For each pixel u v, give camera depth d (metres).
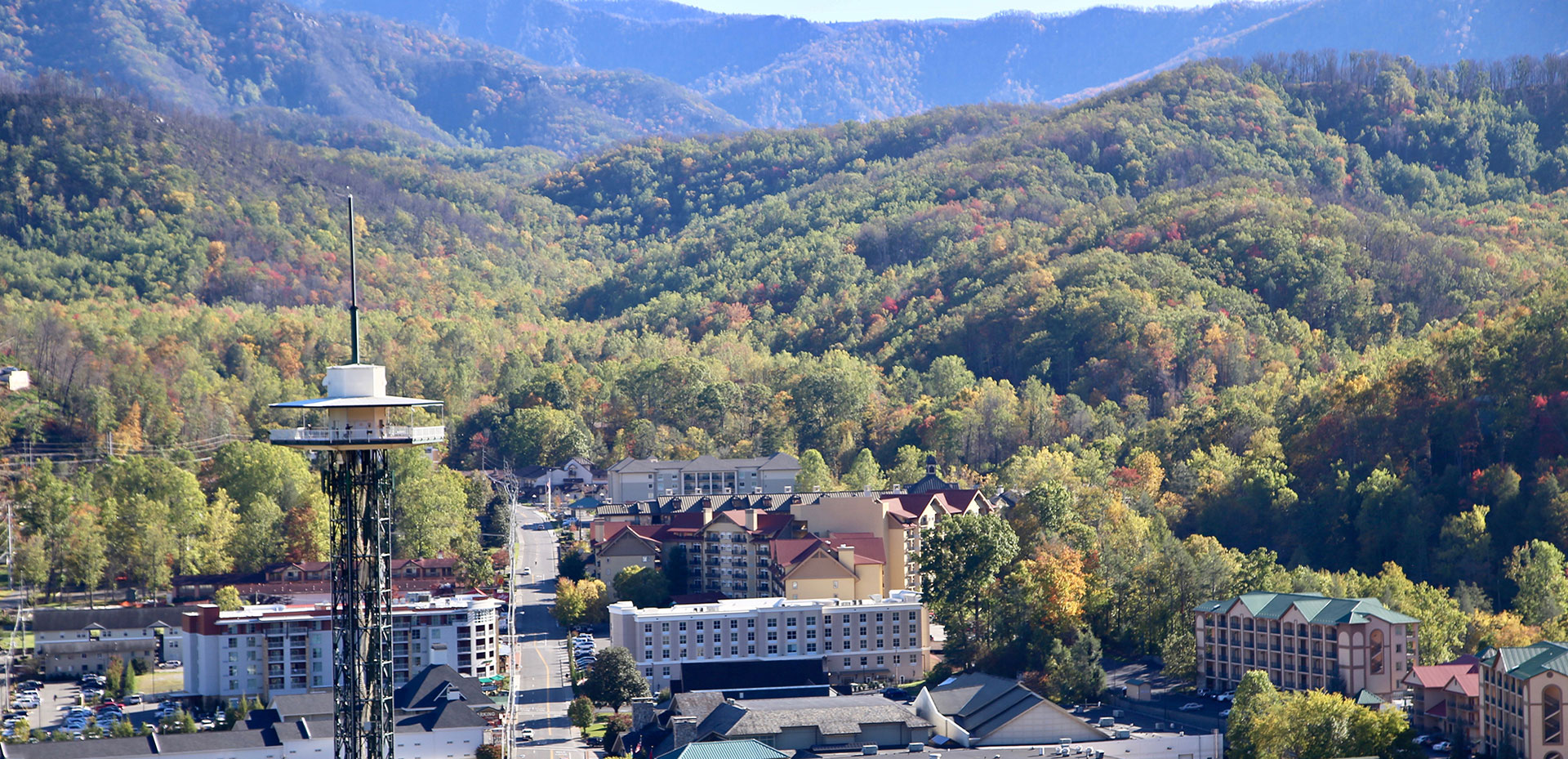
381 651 137.25
